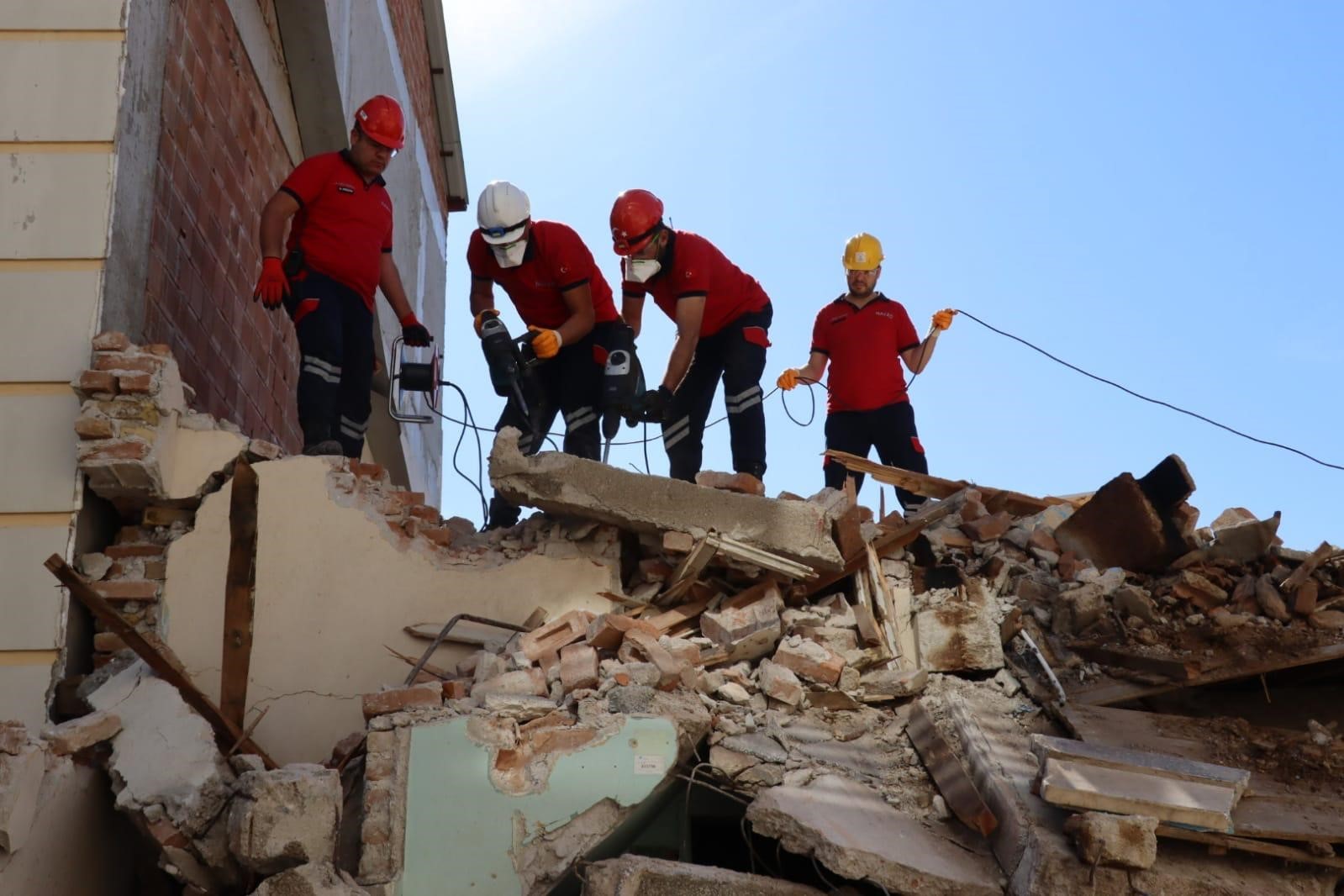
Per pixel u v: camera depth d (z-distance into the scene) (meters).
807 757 4.98
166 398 5.74
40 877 4.54
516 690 5.00
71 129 6.03
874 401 7.53
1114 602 5.81
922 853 4.57
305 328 6.37
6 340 5.74
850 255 7.68
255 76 8.82
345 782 5.03
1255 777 4.93
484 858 4.61
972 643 5.52
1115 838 4.32
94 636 5.60
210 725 5.00
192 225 7.33
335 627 5.62
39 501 5.58
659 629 5.50
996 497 6.58
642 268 6.59
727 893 4.45
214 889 4.71
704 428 7.00
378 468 6.03
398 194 11.80
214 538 5.72
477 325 6.58
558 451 5.65
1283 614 5.62
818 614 5.59
